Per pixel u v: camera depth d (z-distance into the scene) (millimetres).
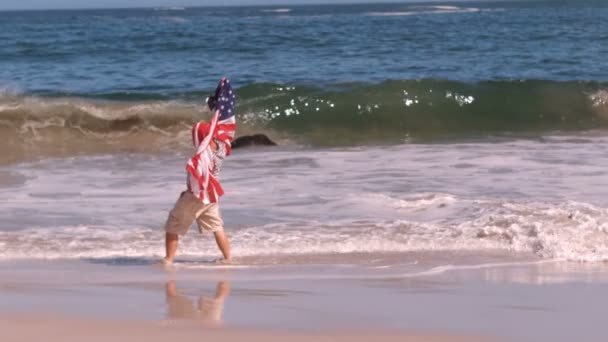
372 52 78812
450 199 24625
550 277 16688
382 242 20031
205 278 16328
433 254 19094
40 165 31656
